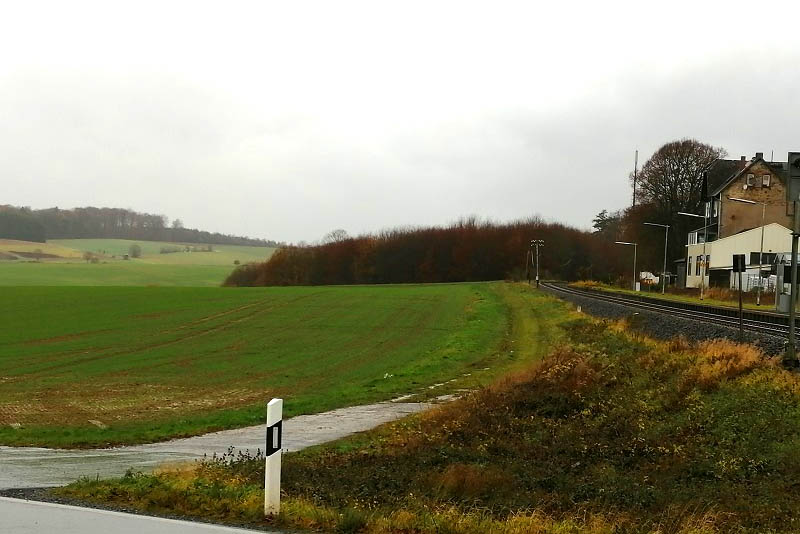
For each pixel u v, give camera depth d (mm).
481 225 158500
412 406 23656
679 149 100250
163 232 183750
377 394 26406
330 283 152250
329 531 7910
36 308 68188
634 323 37156
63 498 9156
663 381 20734
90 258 152750
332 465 13234
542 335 43000
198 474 11008
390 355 39781
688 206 100625
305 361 38062
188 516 8344
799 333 26734
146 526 7742
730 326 30656
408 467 12883
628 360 24500
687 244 96062
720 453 13867
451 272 149750
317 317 60094
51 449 15648
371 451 15453
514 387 21875
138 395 27609
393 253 152500
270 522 8156
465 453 14523
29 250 150875
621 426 17031
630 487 11172
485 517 8805
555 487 11297
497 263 147875
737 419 15570
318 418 21391
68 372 34938
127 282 122562
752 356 20703
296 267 152500
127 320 59719
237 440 17484
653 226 101750
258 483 10617
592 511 9609
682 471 13023
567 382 21125
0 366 37281
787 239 69812
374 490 10594
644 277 100375
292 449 16281
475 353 38000
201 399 26469
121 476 11461
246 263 153875
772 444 13805
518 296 74312
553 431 17328
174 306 70000
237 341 47250
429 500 9797
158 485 9594
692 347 24828
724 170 95750
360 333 50250
